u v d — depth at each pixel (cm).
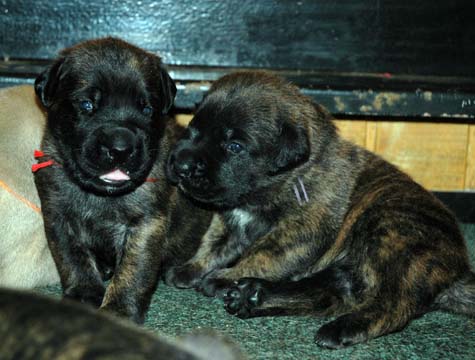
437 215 108
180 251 117
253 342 101
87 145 103
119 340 64
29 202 108
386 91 130
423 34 137
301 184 113
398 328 103
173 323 104
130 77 105
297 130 112
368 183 115
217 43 137
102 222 108
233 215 116
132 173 103
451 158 139
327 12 136
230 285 110
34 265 110
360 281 108
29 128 110
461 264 105
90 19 135
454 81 135
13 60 134
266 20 136
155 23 135
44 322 66
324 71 138
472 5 137
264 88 113
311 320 107
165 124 112
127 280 106
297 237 113
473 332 104
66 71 106
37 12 134
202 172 109
